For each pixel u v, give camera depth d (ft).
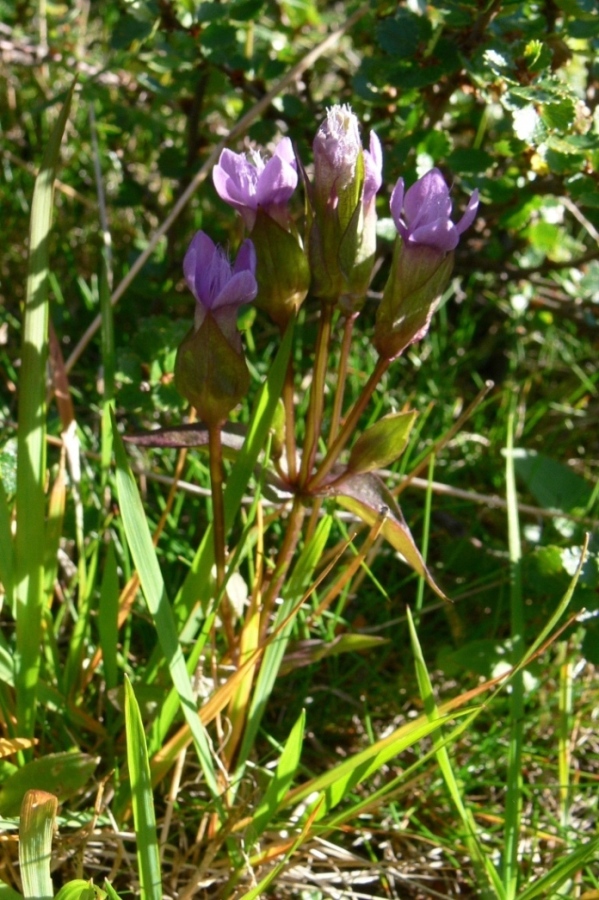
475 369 1.36
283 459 0.90
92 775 0.86
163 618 0.80
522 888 0.82
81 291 1.29
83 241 1.34
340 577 0.89
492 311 1.37
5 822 0.79
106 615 0.86
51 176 0.82
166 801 0.85
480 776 0.94
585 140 0.95
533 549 1.06
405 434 0.83
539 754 0.95
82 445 1.02
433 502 1.12
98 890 0.74
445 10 0.98
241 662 0.87
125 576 0.95
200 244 0.78
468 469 1.16
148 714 0.87
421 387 1.20
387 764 0.93
